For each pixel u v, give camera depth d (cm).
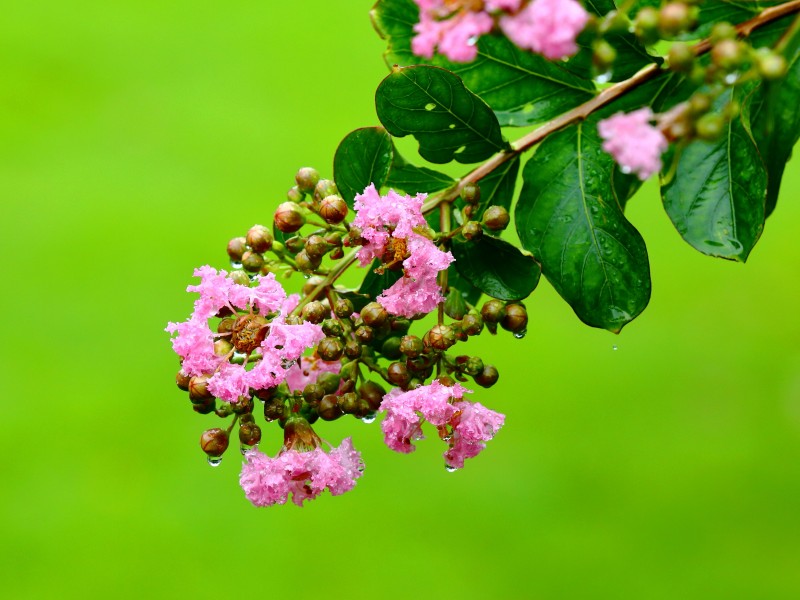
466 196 195
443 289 187
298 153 835
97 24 991
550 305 732
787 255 761
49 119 893
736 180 194
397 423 186
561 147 202
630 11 188
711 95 135
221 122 880
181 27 977
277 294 181
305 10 991
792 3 182
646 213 763
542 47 134
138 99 913
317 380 194
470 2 141
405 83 188
